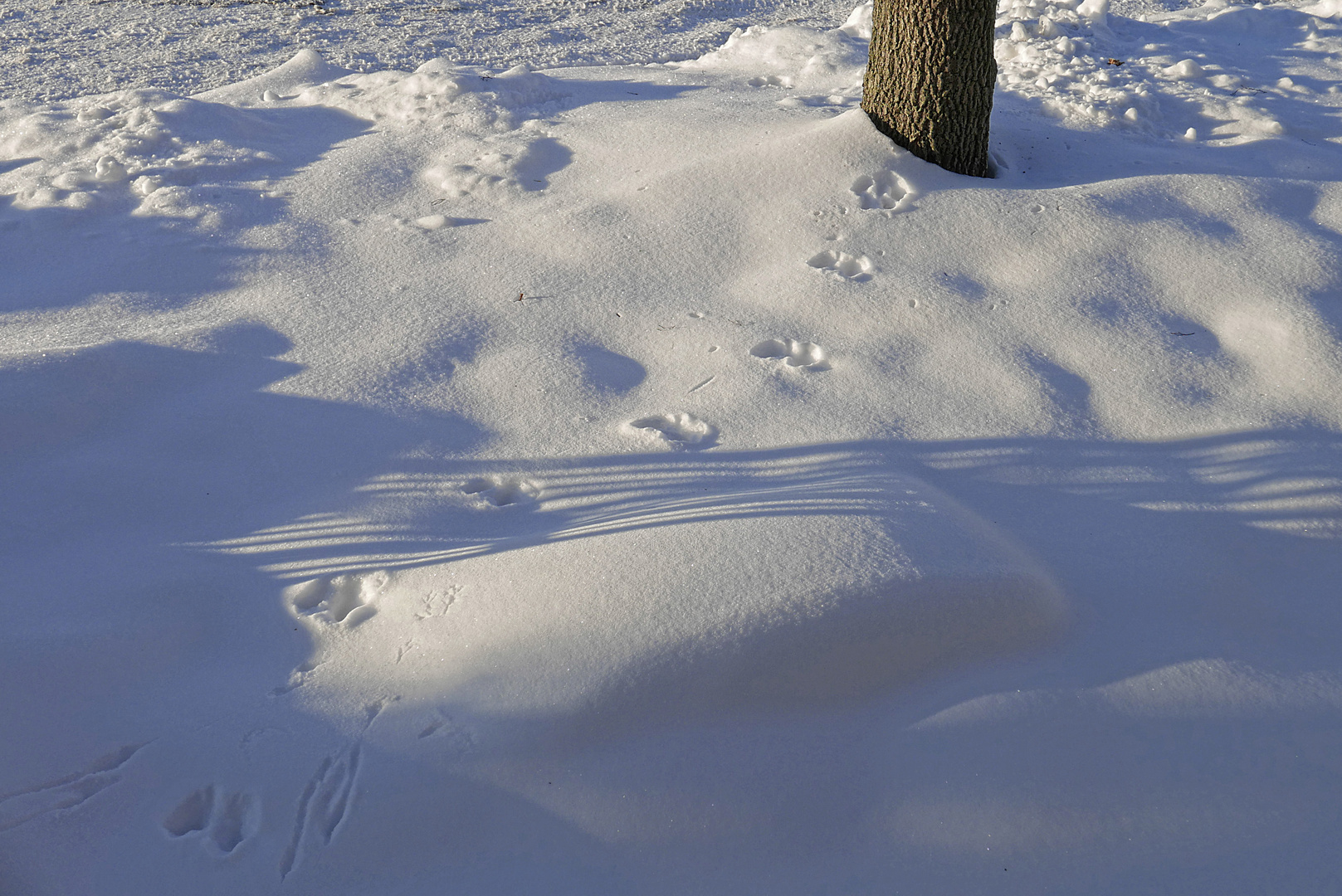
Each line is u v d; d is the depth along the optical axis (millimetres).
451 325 4145
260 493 3246
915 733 2332
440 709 2396
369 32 9312
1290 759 2299
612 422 3576
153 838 2195
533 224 4801
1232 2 9266
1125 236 4301
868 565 2576
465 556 2881
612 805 2193
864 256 4363
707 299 4266
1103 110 5852
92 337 3992
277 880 2098
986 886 2047
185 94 7355
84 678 2531
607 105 6004
